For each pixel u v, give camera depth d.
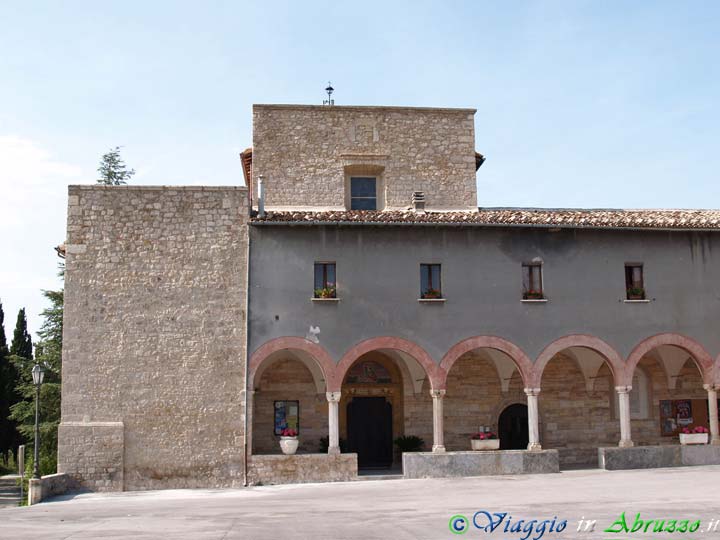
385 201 32.78
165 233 28.28
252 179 32.50
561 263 29.56
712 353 29.91
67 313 27.56
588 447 31.78
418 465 27.12
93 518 19.23
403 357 30.11
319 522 17.42
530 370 28.67
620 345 29.36
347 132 33.00
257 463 27.11
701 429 30.61
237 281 28.20
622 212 32.88
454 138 33.59
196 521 18.02
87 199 28.27
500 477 26.58
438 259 29.00
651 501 19.80
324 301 28.19
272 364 30.27
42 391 44.19
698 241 30.53
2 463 61.25
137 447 27.03
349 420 30.92
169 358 27.58
